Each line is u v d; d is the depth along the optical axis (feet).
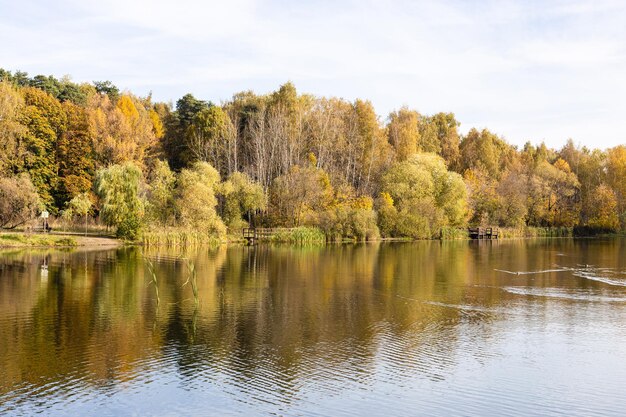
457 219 326.03
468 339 82.58
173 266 152.25
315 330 86.28
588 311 102.47
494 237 340.18
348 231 265.95
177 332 83.25
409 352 75.82
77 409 55.88
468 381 65.41
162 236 217.15
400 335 84.17
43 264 150.10
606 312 101.65
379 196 305.12
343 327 88.43
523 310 102.89
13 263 151.43
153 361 69.92
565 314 99.81
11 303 100.12
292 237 249.55
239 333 83.41
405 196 303.68
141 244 212.84
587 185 419.74
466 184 358.43
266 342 79.05
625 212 401.49
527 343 80.94
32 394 59.21
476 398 60.49
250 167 301.63
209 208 232.12
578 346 79.82
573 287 129.90
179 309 98.27
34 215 211.00
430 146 415.64
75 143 260.62
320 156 314.76
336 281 133.90
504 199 367.04
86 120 268.41
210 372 66.49
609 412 57.47
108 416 54.54
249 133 323.98
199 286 122.11
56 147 258.16
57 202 257.34
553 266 173.06
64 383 62.28
